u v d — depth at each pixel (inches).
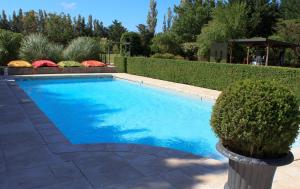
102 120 391.9
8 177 158.7
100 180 157.6
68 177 160.2
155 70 743.7
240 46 1127.6
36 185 150.3
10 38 877.2
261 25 1397.6
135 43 1286.9
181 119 402.9
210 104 474.6
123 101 524.4
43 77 740.0
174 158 191.2
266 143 108.1
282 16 1411.2
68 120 389.4
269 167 114.3
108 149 204.8
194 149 284.7
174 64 673.0
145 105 492.7
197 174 168.2
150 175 165.5
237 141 112.3
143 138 318.7
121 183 154.9
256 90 110.9
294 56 1130.7
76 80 777.6
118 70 910.4
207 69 578.9
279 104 107.3
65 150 200.8
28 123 271.1
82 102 510.6
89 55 981.2
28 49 882.8
